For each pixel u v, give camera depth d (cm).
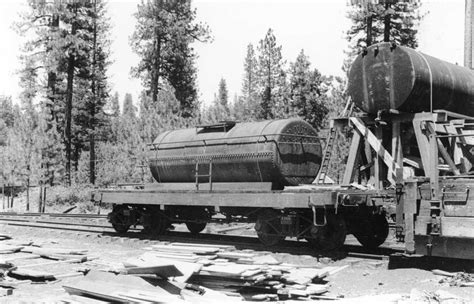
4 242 1523
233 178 1495
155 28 3722
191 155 1595
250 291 866
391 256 1156
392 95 1343
